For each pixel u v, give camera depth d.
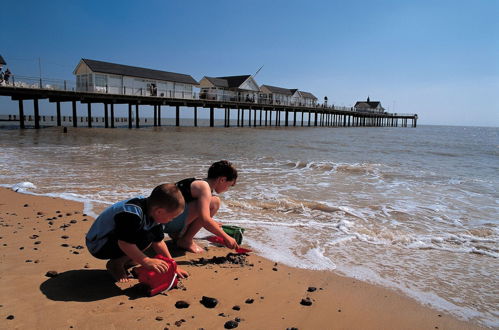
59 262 2.85
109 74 30.72
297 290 2.58
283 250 3.42
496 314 2.36
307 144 18.34
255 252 3.35
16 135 19.92
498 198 6.23
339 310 2.31
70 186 6.31
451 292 2.66
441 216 4.98
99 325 1.95
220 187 3.36
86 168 8.43
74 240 3.44
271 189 6.51
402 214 5.03
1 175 7.31
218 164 3.33
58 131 24.33
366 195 6.24
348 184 7.27
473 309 2.41
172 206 2.37
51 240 3.42
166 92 35.72
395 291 2.64
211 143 16.98
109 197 5.43
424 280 2.86
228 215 4.64
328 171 8.96
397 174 8.82
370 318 2.23
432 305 2.45
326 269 3.01
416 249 3.61
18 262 2.82
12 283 2.42
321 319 2.19
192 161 10.05
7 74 23.45
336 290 2.62
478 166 11.20
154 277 2.42
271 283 2.68
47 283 2.45
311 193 6.27
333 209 5.12
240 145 16.30
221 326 2.02
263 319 2.14
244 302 2.35
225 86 45.34
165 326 1.98
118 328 1.93
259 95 50.44
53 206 4.86
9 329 1.86
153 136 21.25
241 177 7.79
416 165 11.05
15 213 4.46
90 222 4.10
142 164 9.28
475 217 4.97
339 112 62.03
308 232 4.02
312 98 62.44
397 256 3.39
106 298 2.28
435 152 16.27
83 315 2.05
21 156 10.47
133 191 5.92
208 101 37.00
